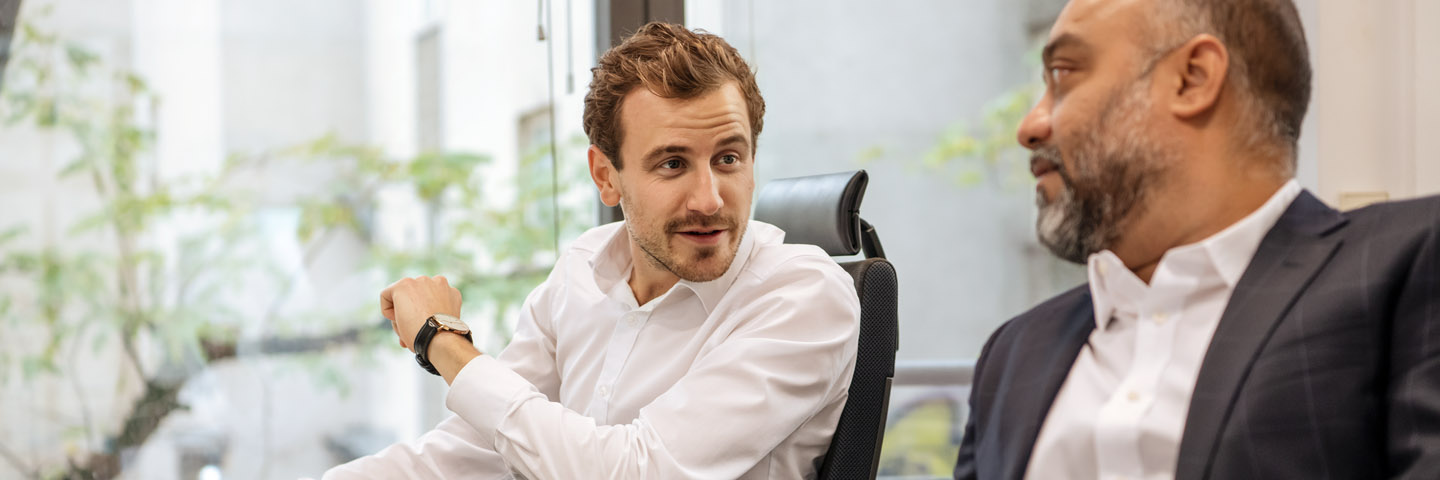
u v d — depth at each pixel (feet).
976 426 3.63
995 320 9.53
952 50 9.43
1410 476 2.55
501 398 4.50
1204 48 2.91
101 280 9.95
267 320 10.73
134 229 10.17
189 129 10.53
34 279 9.65
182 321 10.34
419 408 11.21
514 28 11.36
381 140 11.37
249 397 10.64
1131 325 3.22
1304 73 3.01
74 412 9.77
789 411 4.39
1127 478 3.01
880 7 9.32
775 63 9.16
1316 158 7.32
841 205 4.93
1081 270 9.53
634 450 4.29
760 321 4.58
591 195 8.66
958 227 9.47
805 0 9.20
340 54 11.35
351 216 11.21
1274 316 2.83
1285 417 2.73
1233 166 2.97
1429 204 2.81
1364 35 7.32
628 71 4.58
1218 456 2.78
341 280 11.10
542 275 11.21
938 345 9.48
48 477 9.68
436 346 4.84
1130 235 3.09
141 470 10.07
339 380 11.00
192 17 10.58
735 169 4.57
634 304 5.00
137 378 10.09
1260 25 2.93
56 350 9.72
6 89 9.62
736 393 4.33
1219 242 2.98
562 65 8.43
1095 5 3.05
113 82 10.12
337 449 10.97
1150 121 2.97
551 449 4.33
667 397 4.43
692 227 4.51
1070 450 3.17
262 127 10.98
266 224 10.93
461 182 11.35
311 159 11.13
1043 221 3.21
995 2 9.48
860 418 4.72
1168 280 3.06
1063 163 3.10
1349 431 2.69
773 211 5.52
